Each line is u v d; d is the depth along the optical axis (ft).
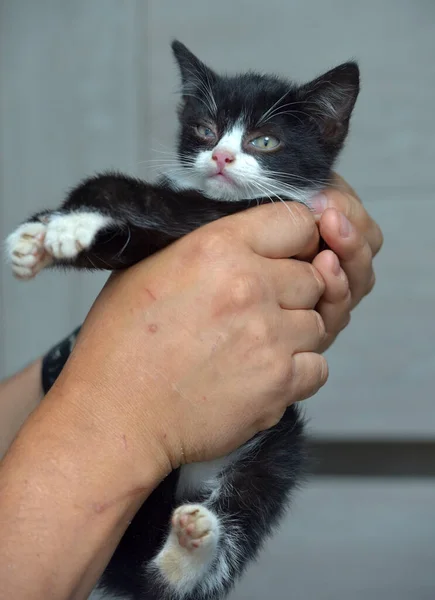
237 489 1.49
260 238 1.29
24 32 2.36
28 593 1.04
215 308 1.21
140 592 1.39
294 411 1.57
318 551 2.27
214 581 1.43
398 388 2.23
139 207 1.37
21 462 1.11
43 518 1.08
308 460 1.75
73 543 1.08
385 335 2.23
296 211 1.36
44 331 2.40
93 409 1.15
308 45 2.23
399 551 2.23
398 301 2.22
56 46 2.35
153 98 2.30
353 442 2.28
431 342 2.21
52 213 1.36
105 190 1.37
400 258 2.21
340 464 2.30
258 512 1.49
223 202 1.45
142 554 1.39
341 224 1.40
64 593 1.07
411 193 2.20
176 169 1.70
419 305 2.21
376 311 2.23
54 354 1.57
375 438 2.25
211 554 1.40
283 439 1.53
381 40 2.19
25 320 2.40
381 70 2.19
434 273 2.20
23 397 1.56
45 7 2.34
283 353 1.25
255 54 2.25
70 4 2.33
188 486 1.47
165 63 2.29
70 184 2.37
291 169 1.65
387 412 2.24
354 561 2.25
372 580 2.25
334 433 2.26
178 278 1.23
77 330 1.60
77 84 2.35
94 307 1.28
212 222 1.33
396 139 2.20
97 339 1.21
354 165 2.22
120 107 2.33
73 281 2.37
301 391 1.29
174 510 1.39
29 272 1.32
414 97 2.19
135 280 1.26
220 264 1.24
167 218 1.37
